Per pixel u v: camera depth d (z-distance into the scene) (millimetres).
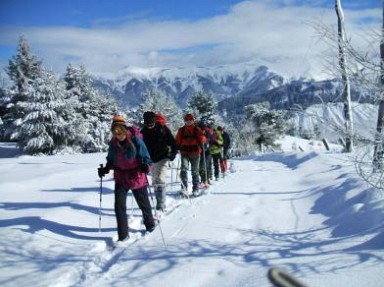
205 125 12633
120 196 6254
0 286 4578
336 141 5262
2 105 50656
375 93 4645
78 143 41062
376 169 5094
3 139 52062
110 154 6379
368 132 4820
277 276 1007
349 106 4773
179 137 9984
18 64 53000
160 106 57156
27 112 37000
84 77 49938
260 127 45719
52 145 37438
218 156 13695
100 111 46938
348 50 4605
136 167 6348
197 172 10094
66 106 38281
